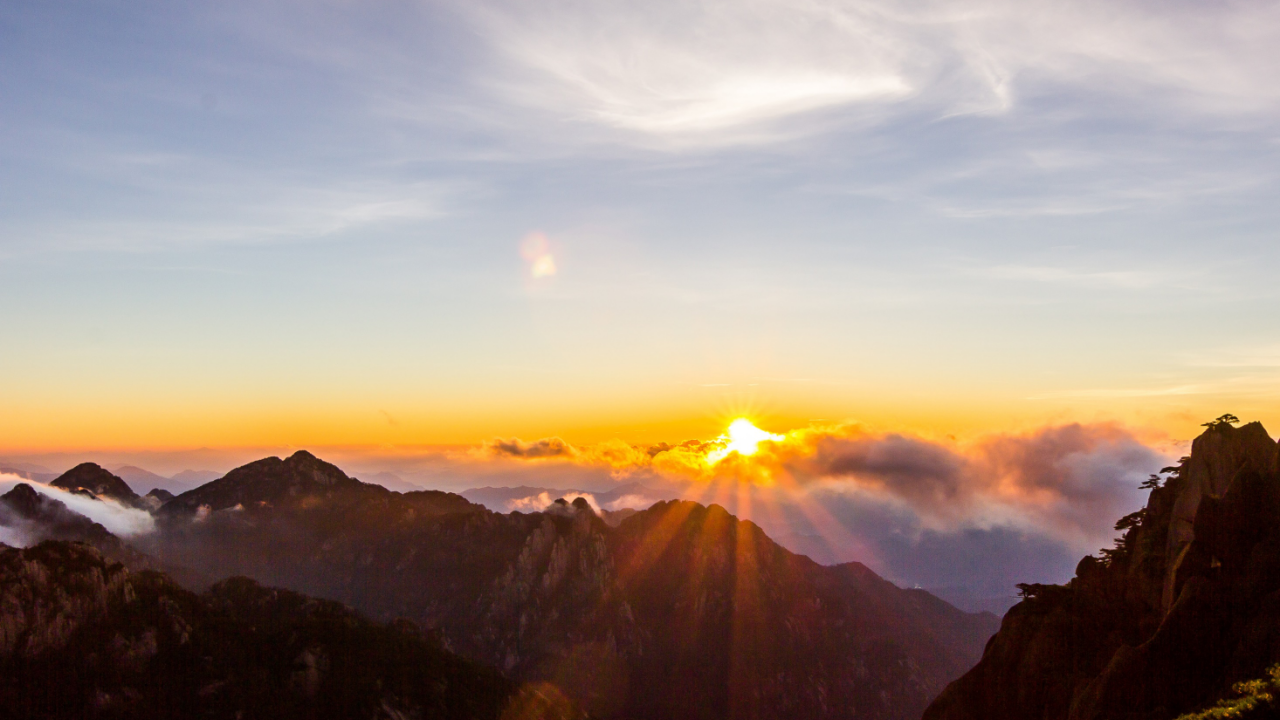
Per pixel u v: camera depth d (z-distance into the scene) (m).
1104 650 107.31
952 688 120.00
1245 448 108.38
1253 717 75.69
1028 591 123.19
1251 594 91.06
